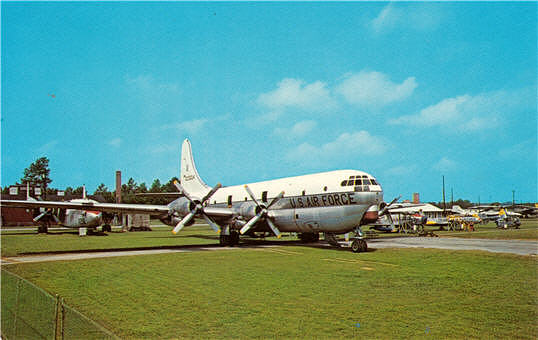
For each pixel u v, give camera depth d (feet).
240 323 29.25
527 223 235.81
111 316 31.22
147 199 421.59
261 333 27.02
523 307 33.01
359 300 35.63
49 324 23.70
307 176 90.07
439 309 32.58
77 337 21.11
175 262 60.18
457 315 30.83
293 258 64.13
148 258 65.46
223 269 52.95
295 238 117.60
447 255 64.90
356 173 77.15
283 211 90.27
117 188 213.05
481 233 137.80
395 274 48.29
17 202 78.84
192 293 38.70
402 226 150.30
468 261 58.59
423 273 48.85
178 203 88.12
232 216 89.35
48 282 44.98
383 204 112.78
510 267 53.11
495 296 36.83
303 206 85.66
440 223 167.53
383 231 150.92
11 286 29.32
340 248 81.61
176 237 130.72
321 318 30.32
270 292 38.91
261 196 97.96
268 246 88.58
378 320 29.71
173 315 31.35
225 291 39.45
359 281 44.09
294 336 26.37
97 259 64.80
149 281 44.91
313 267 54.29
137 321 29.86
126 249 83.76
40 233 160.66
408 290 39.45
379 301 35.24
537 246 83.56
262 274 48.88
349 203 75.72
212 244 97.35
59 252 78.23
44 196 313.12
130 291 39.81
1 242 105.50
